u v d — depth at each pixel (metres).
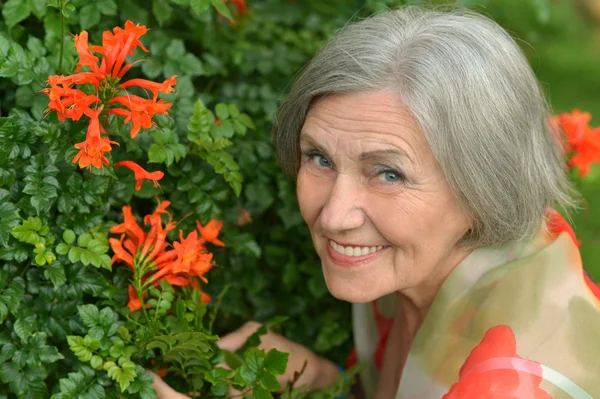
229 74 2.71
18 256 1.75
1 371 1.77
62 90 1.63
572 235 2.04
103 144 1.66
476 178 1.75
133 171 2.04
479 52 1.74
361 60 1.70
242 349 2.13
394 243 1.81
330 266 1.93
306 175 1.89
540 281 1.82
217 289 2.50
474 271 1.92
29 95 1.92
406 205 1.75
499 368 1.70
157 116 2.04
